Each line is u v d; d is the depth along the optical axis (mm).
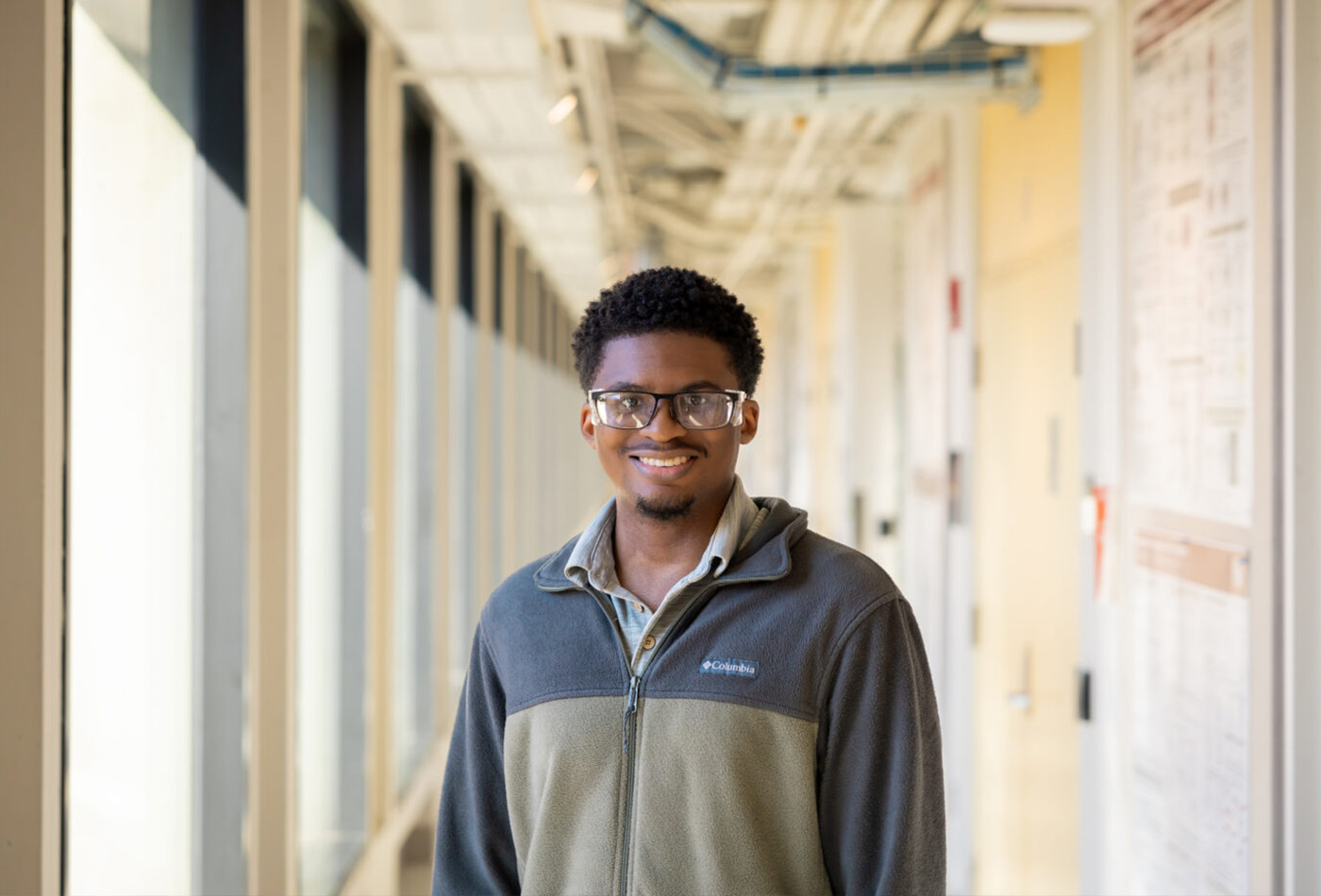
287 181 2857
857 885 1260
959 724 4457
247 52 2693
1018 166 3861
